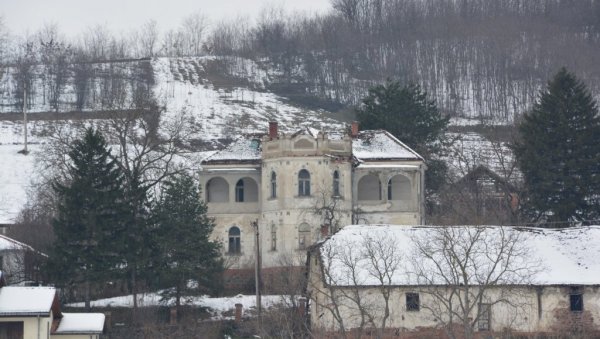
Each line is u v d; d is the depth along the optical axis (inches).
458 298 7770.7
